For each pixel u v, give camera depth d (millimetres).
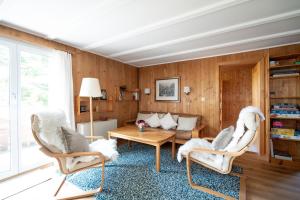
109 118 4074
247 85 6234
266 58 3172
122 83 4617
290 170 2561
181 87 4387
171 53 3713
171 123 3836
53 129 1992
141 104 5188
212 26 2342
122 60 4422
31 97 2656
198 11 1942
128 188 1994
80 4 1823
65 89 2941
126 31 2553
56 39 2854
